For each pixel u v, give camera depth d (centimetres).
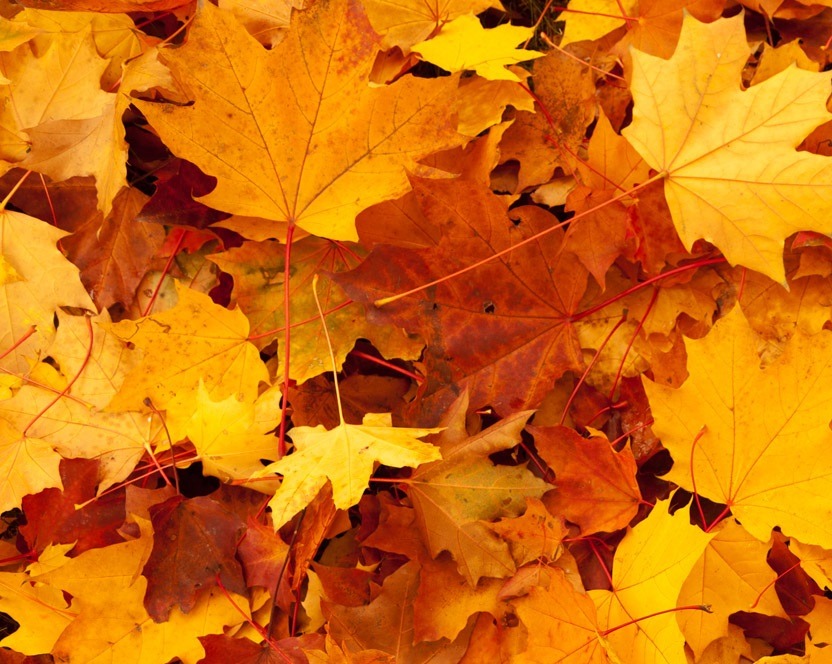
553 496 123
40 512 125
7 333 125
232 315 122
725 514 124
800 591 124
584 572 124
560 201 127
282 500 118
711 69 120
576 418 126
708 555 123
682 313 126
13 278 124
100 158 123
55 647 122
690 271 125
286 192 121
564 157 126
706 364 121
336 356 124
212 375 123
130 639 123
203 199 120
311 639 122
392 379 126
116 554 123
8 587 124
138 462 125
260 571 123
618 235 123
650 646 120
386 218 124
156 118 118
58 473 124
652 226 124
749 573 122
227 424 121
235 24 117
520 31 123
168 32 128
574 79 127
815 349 120
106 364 125
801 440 121
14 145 125
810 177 120
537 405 124
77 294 125
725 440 121
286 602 122
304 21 117
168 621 123
